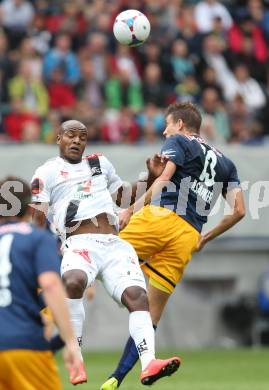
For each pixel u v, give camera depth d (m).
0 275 15.27
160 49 50.94
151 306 24.19
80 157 23.39
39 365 15.11
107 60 49.19
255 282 45.44
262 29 55.78
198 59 51.66
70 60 47.84
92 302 43.84
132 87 48.41
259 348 44.44
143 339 21.39
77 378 19.84
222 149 44.22
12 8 50.94
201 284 45.19
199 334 45.19
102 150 43.44
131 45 26.88
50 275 14.95
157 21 52.41
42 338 15.21
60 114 44.62
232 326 45.25
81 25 51.03
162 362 20.92
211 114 47.62
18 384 14.98
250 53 54.00
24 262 15.27
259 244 44.91
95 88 47.97
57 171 22.98
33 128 44.25
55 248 15.35
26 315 15.23
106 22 50.97
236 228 44.66
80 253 22.27
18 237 15.41
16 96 45.84
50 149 42.91
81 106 45.03
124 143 44.84
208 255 44.94
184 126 24.41
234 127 47.91
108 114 46.22
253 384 29.80
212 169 24.25
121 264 22.31
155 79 48.84
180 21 53.59
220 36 53.50
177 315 44.91
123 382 30.02
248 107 50.66
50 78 47.19
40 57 48.47
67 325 14.74
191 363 37.31
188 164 23.84
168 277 24.03
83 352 42.47
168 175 23.25
